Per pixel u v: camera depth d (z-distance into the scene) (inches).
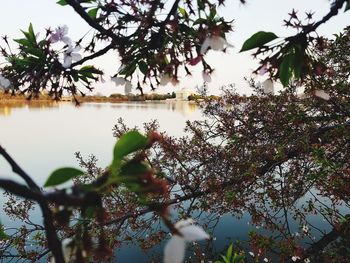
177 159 279.6
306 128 288.5
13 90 70.2
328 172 211.5
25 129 2295.8
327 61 261.7
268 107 321.7
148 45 63.7
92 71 72.6
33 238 249.0
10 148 1450.5
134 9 62.7
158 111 2522.1
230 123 341.7
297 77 52.5
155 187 29.1
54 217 25.2
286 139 289.7
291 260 246.2
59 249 24.5
